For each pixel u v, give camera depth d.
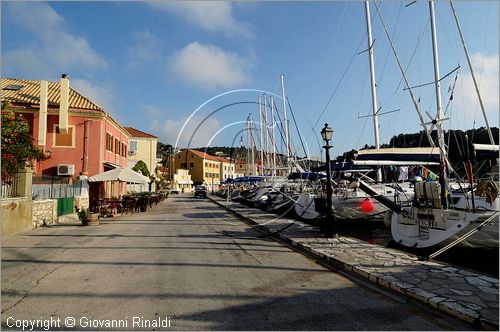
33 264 8.17
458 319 4.98
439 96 14.49
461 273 7.11
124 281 6.77
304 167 32.59
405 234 11.62
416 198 11.38
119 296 5.88
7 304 5.47
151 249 10.18
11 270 7.59
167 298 5.80
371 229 17.39
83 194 20.67
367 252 9.34
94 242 11.27
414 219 11.40
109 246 10.58
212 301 5.68
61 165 22.61
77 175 23.14
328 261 8.70
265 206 28.31
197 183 93.00
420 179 19.31
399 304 5.61
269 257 9.22
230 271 7.68
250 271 7.69
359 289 6.41
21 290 6.16
